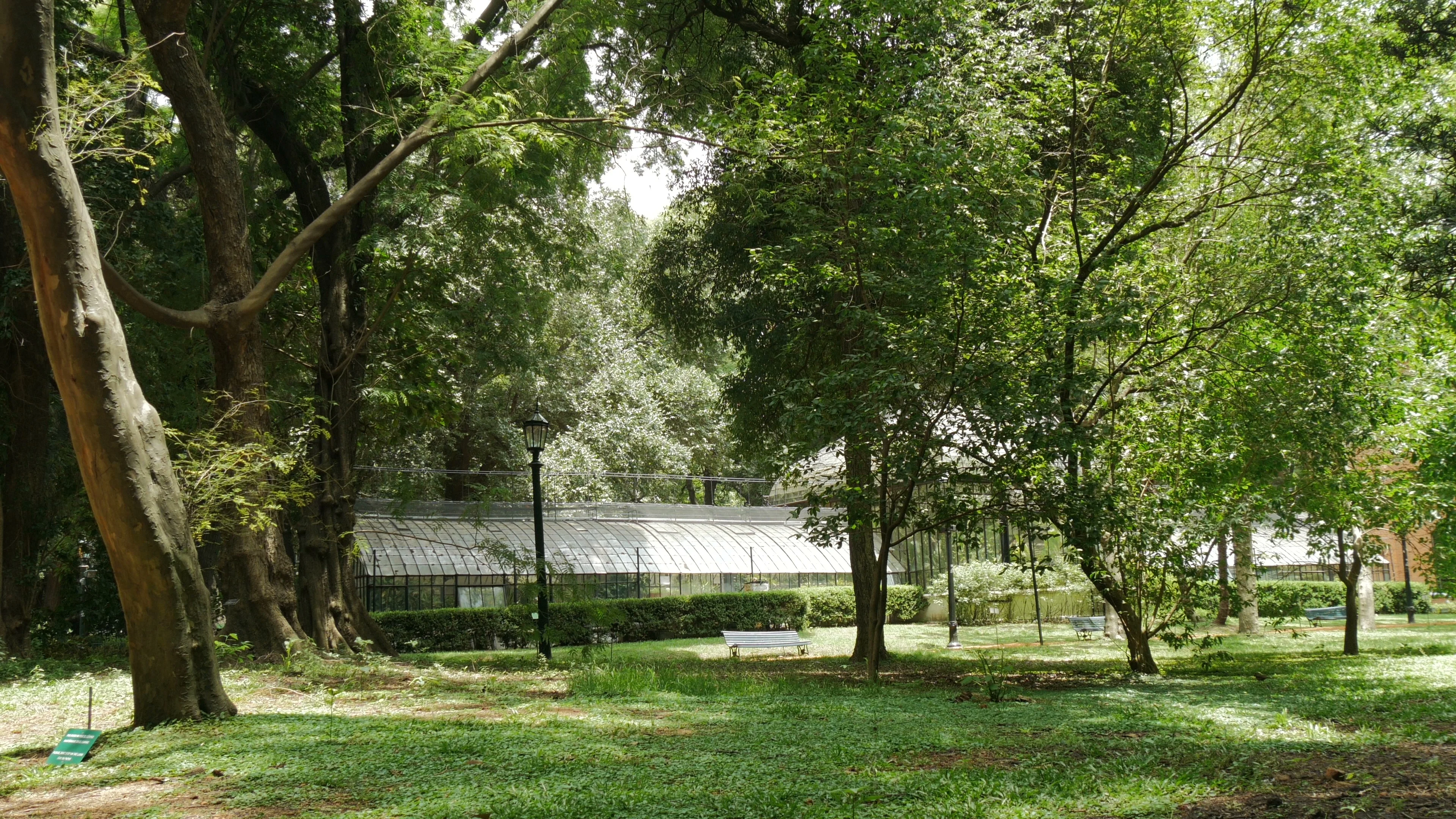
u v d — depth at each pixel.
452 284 21.97
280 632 15.62
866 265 14.99
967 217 14.00
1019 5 16.73
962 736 8.90
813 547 38.47
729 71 21.25
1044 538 14.87
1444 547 16.91
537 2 19.45
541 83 19.73
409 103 19.44
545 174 20.67
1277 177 15.69
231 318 14.54
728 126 15.16
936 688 14.52
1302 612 17.03
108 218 16.06
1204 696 12.19
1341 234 14.65
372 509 31.16
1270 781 6.38
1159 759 7.39
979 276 13.31
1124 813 5.53
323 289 19.25
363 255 18.91
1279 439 14.93
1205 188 16.44
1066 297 13.64
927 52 14.95
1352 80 14.77
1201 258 15.89
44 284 8.38
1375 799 5.62
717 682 14.64
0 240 15.85
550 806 5.96
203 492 12.84
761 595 34.34
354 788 6.73
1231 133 16.42
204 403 19.22
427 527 31.45
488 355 23.19
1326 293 14.32
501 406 40.41
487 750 8.17
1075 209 15.65
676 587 34.53
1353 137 16.02
